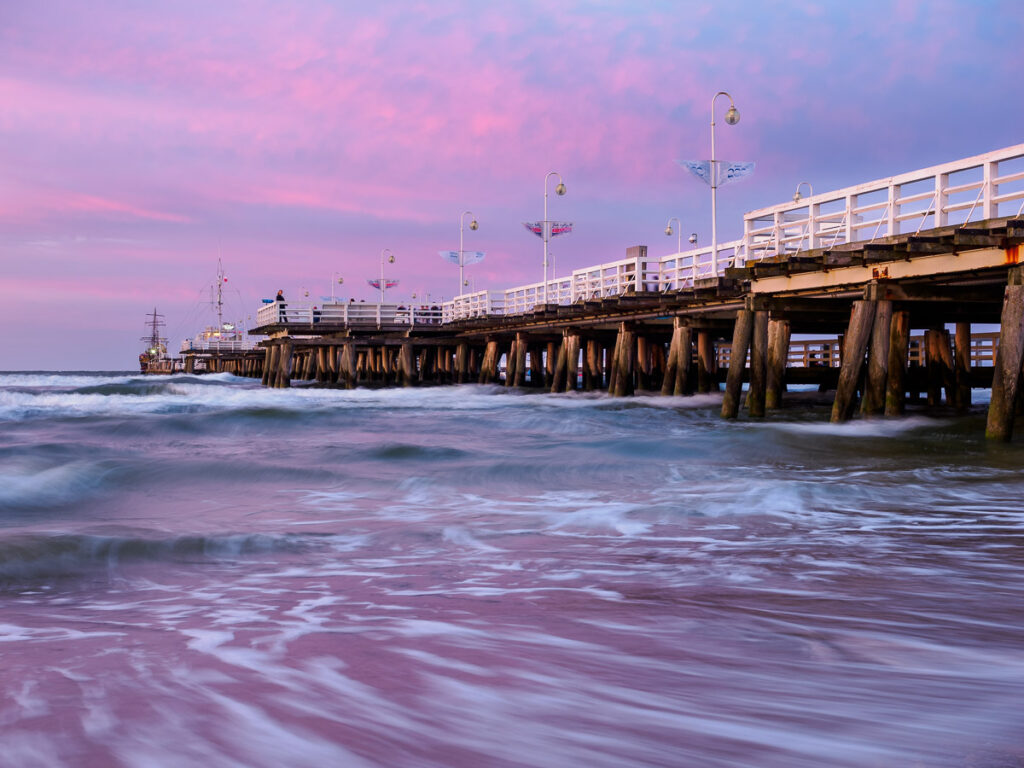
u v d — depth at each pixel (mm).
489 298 44250
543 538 7941
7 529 8250
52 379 92750
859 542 7594
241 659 3979
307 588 5961
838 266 18312
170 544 7395
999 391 14805
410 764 2689
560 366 38625
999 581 5969
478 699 3342
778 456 15336
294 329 47938
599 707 3246
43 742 2867
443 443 18172
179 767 2658
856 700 3342
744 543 7617
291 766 2670
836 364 39438
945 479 11820
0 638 4512
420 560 6965
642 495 10758
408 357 49000
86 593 5926
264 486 11734
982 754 2758
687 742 2879
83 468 12234
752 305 21609
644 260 30359
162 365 131375
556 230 38562
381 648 4195
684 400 28672
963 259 15477
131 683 3572
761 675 3695
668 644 4266
